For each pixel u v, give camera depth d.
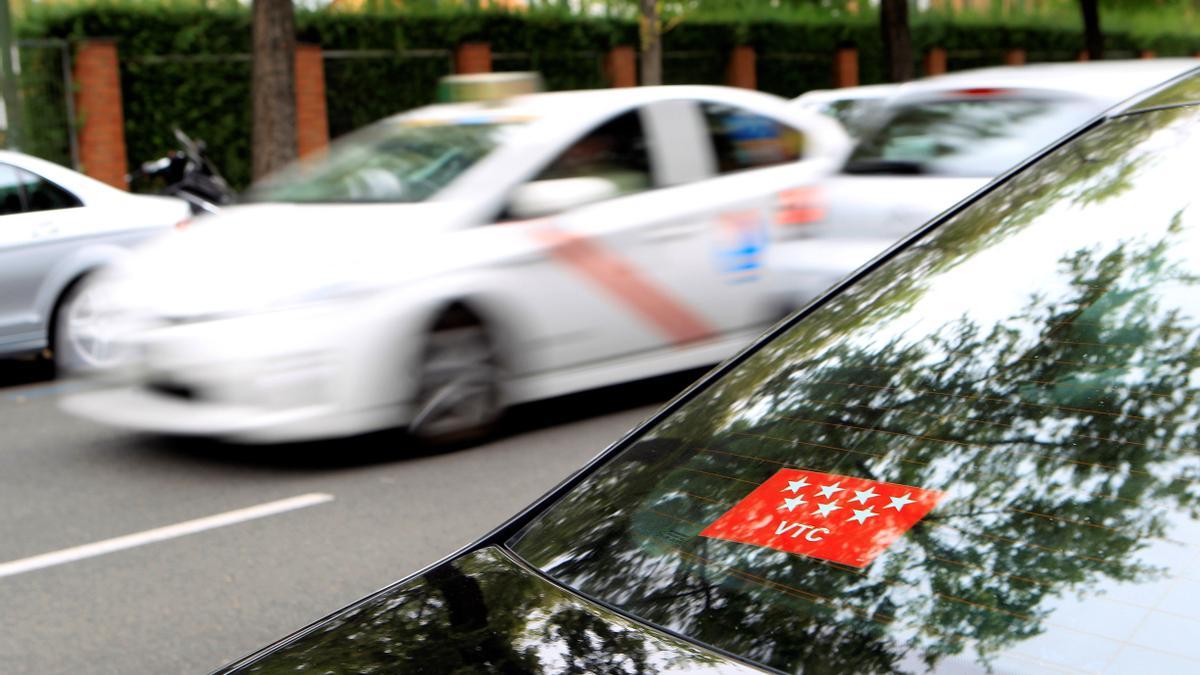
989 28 28.75
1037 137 6.18
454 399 6.00
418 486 5.60
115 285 6.28
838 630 1.39
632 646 1.46
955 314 1.76
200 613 4.22
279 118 13.18
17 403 8.08
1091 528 1.36
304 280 5.64
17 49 15.74
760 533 1.59
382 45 19.00
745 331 6.94
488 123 6.68
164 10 16.95
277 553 4.79
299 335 5.54
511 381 6.16
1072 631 1.27
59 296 8.82
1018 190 1.95
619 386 7.60
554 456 6.06
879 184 6.60
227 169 17.75
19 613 4.28
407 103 19.36
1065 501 1.40
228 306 5.61
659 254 6.58
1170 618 1.23
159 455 6.32
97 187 9.12
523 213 6.20
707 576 1.56
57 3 16.19
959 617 1.34
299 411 5.56
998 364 1.63
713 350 6.87
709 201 6.76
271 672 1.57
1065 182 1.87
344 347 5.60
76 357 8.85
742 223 6.84
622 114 6.65
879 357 1.79
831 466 1.64
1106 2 31.53
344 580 4.48
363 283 5.68
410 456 6.04
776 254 6.96
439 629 1.58
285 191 6.85
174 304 5.73
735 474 1.73
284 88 13.20
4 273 8.55
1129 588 1.28
